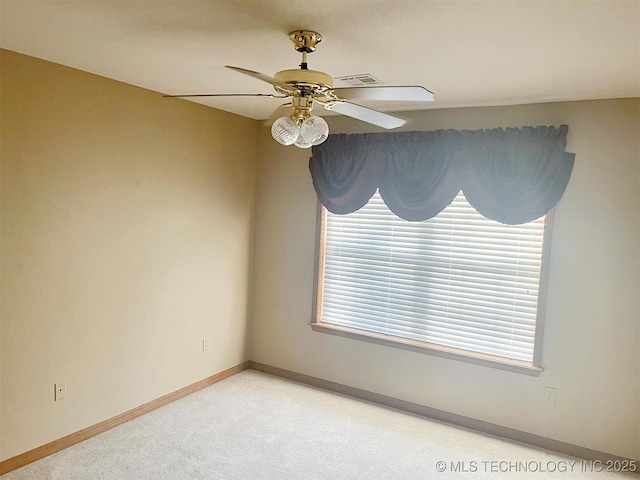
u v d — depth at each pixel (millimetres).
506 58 2297
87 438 3092
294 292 4266
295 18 1925
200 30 2117
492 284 3430
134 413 3420
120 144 3146
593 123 3020
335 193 3879
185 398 3793
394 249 3811
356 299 4012
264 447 3084
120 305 3250
